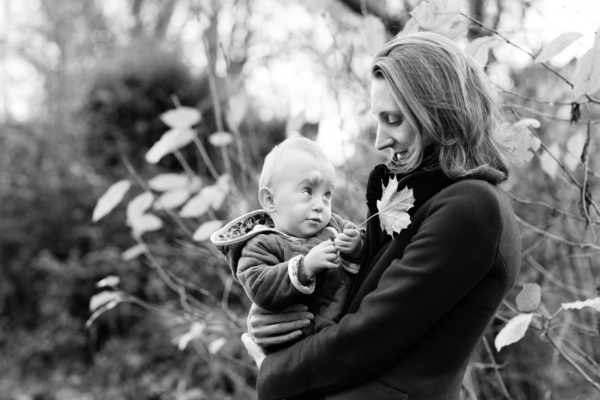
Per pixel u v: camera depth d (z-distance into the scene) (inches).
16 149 298.0
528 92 135.3
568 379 128.5
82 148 302.4
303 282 66.0
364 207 131.3
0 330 282.2
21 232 284.4
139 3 553.9
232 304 241.8
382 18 157.0
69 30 499.5
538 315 83.8
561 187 133.1
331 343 62.4
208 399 195.6
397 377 61.7
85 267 267.4
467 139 63.5
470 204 59.8
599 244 118.2
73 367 261.6
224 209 203.6
